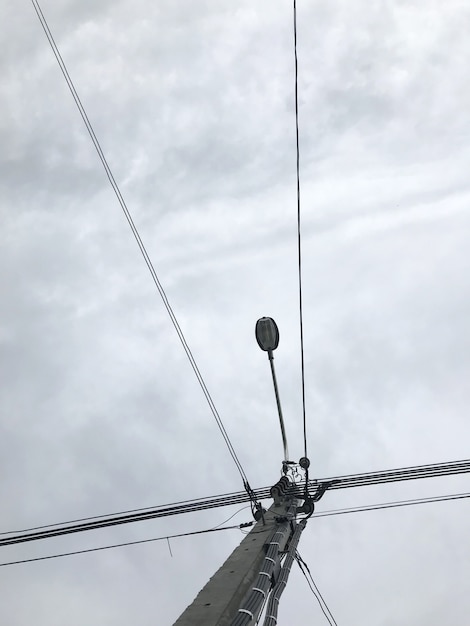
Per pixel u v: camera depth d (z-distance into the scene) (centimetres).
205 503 1090
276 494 1043
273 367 1137
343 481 1090
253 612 677
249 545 844
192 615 651
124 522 1086
